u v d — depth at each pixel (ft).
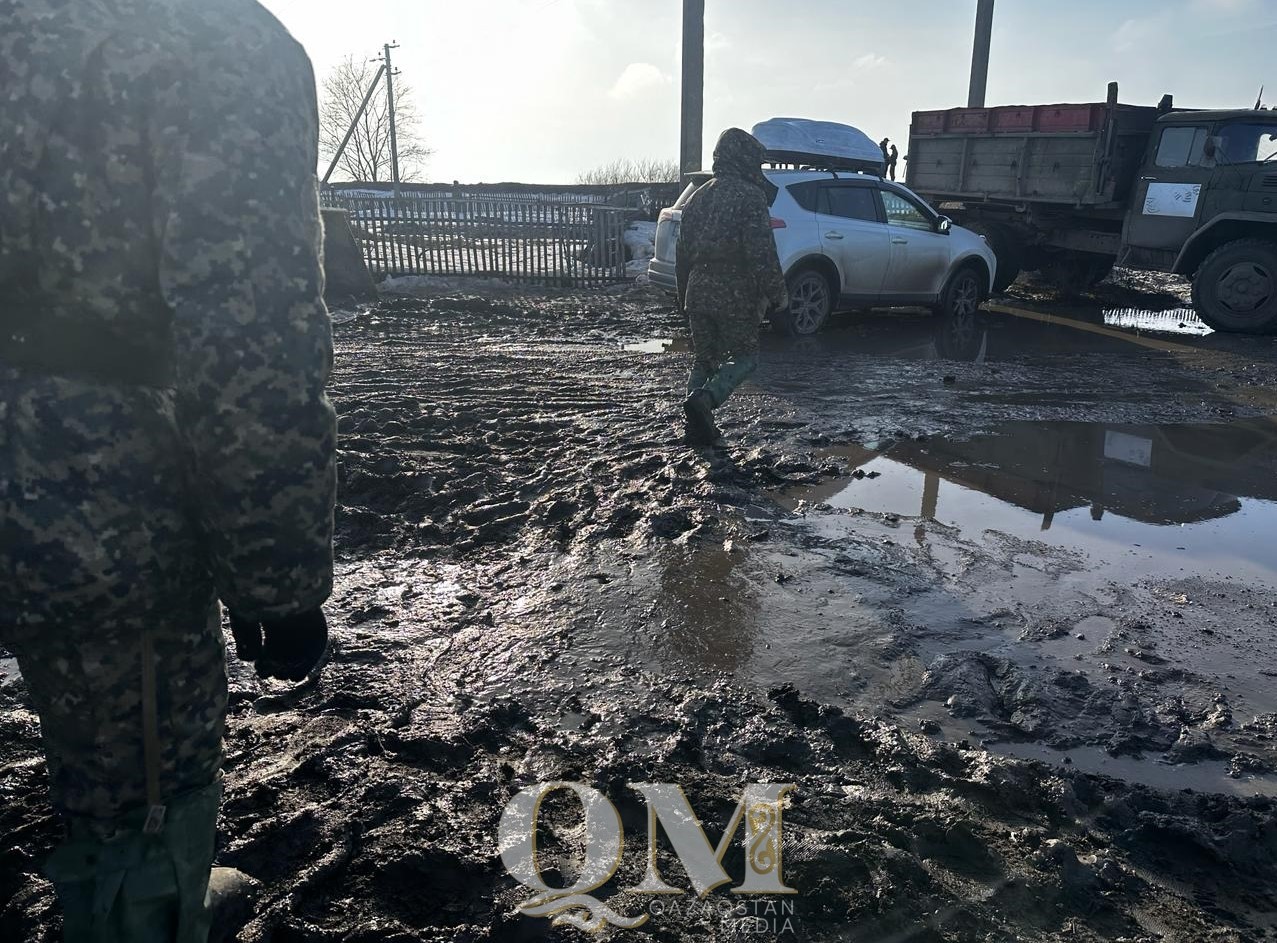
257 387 3.83
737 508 15.75
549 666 10.61
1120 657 11.20
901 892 7.09
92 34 3.74
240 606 4.26
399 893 6.97
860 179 34.53
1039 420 22.11
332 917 6.68
